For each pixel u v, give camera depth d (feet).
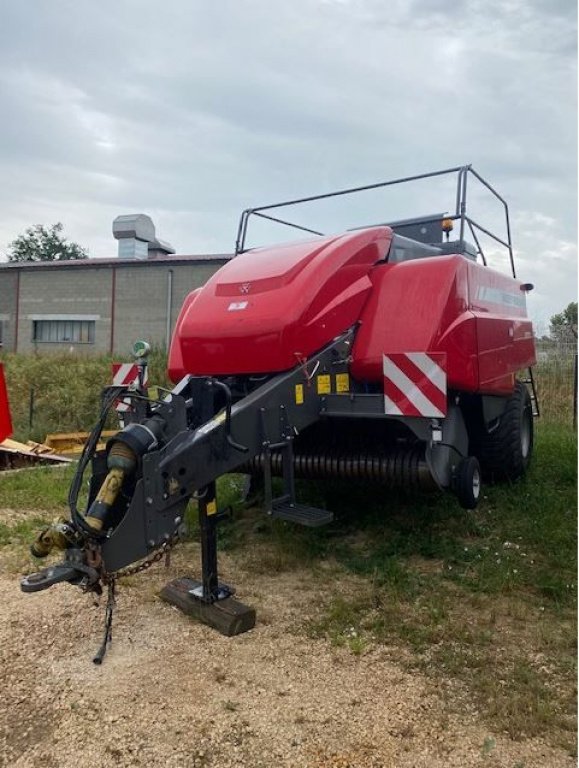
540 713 8.80
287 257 13.73
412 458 13.46
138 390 11.35
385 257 15.02
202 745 8.32
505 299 17.33
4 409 15.69
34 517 17.75
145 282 82.28
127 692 9.46
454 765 7.93
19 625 11.53
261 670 10.05
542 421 33.01
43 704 9.21
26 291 89.04
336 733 8.53
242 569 14.16
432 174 17.39
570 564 13.84
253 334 12.56
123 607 12.25
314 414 12.81
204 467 10.89
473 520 16.34
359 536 15.93
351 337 13.60
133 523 10.13
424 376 11.95
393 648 10.76
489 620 11.71
